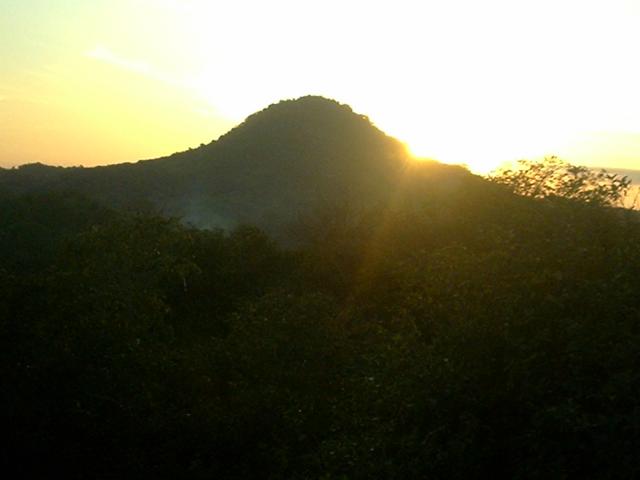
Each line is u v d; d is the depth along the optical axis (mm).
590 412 5469
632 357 5508
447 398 6359
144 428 8195
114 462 8195
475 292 6867
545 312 6234
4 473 8391
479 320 6594
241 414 8328
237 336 10141
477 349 6465
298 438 8047
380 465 6168
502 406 6129
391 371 7230
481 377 6340
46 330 8977
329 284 15969
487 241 7844
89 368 8562
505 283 6762
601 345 5676
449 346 6758
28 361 8727
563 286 6445
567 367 5793
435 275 7496
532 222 7453
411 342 7328
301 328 10039
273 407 8453
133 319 9750
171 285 14023
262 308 10594
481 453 5953
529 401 5777
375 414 6949
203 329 13898
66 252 11742
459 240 9797
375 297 14234
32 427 8367
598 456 5168
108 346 8883
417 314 8359
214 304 15172
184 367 9211
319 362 9742
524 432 5770
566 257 6789
